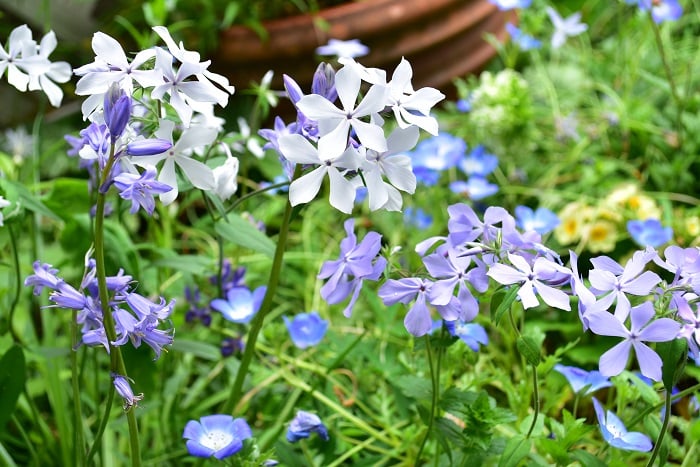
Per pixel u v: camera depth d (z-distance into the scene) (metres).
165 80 0.50
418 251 0.55
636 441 0.56
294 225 0.91
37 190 0.75
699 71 1.07
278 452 0.63
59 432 0.68
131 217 0.84
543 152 1.03
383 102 0.49
